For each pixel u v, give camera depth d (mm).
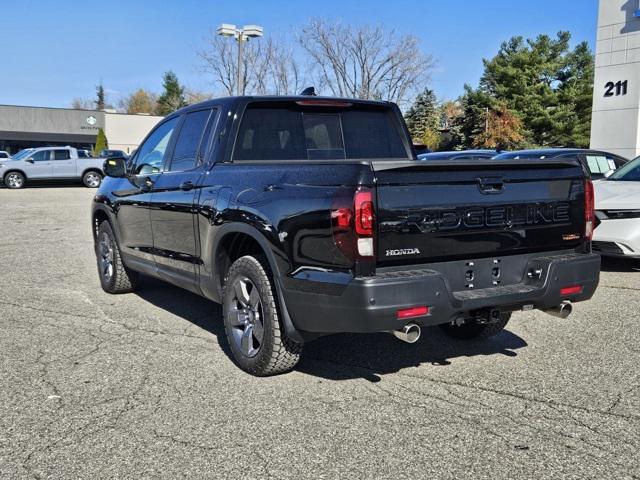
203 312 6125
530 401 3912
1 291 7109
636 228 7465
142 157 6156
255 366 4289
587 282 4195
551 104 48156
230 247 4676
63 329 5531
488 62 48906
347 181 3553
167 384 4211
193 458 3209
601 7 20891
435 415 3713
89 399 3957
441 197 3727
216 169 4773
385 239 3557
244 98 4969
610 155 11000
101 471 3080
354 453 3256
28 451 3279
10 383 4223
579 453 3242
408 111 48656
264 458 3209
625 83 20516
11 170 27016
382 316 3494
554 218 4191
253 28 23797
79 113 61094
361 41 36719
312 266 3725
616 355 4770
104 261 7004
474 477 3016
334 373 4430
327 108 5320
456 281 3854
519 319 5840
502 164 3957
